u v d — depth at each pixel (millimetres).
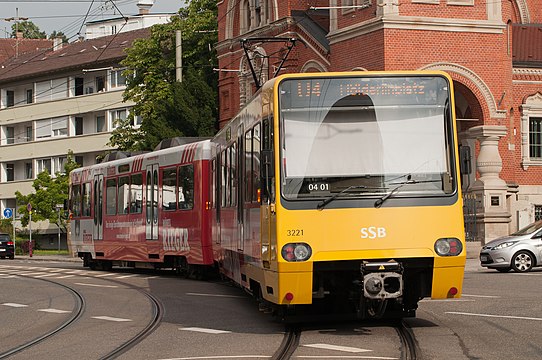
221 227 21062
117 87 74812
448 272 13836
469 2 37344
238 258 18062
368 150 13945
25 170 82250
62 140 78250
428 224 13820
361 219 13727
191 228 26391
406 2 36562
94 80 76875
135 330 15672
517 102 41625
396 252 13711
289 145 13906
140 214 30172
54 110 78875
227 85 50750
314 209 13719
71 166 64375
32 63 82750
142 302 20734
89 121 77438
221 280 26672
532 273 26922
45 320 18047
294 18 43969
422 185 13906
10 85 83000
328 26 43812
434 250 13773
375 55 36719
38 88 80562
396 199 13812
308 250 13641
